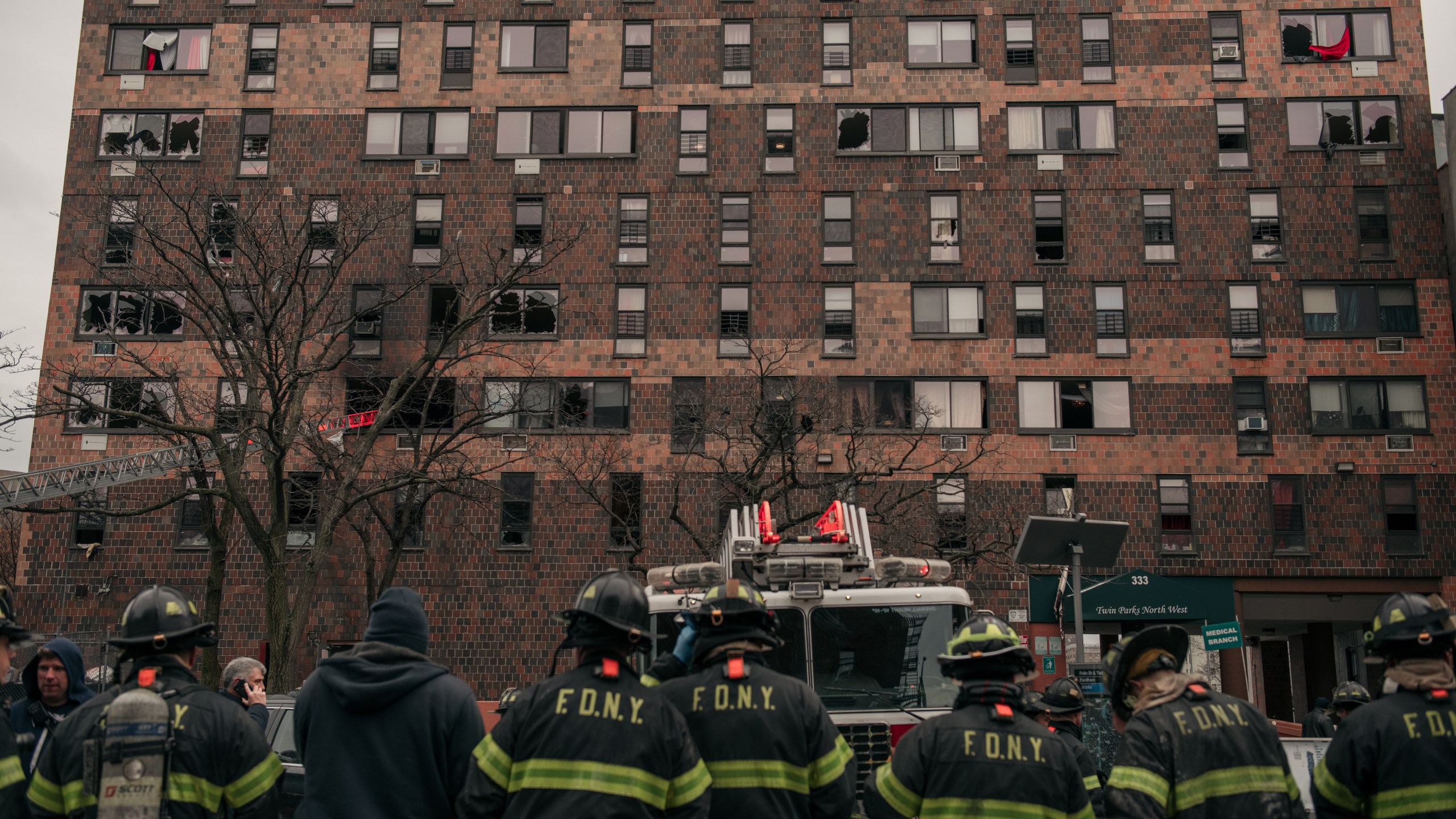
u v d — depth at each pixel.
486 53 33.53
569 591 30.78
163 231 31.70
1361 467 30.62
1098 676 10.55
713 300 32.06
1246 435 30.92
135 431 31.56
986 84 32.91
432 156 32.97
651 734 4.32
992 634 4.88
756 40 33.38
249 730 4.58
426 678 4.75
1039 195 32.34
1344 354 31.16
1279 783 4.57
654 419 31.50
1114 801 4.50
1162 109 32.50
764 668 4.93
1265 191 32.06
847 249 32.19
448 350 31.81
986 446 31.05
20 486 27.81
